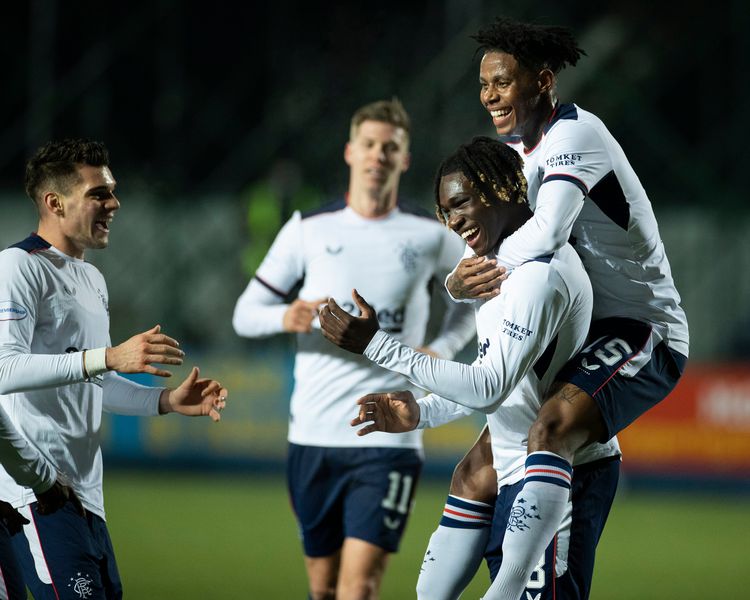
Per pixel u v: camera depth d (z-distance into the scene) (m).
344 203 18.91
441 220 13.57
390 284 18.27
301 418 18.06
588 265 13.78
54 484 12.67
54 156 13.58
